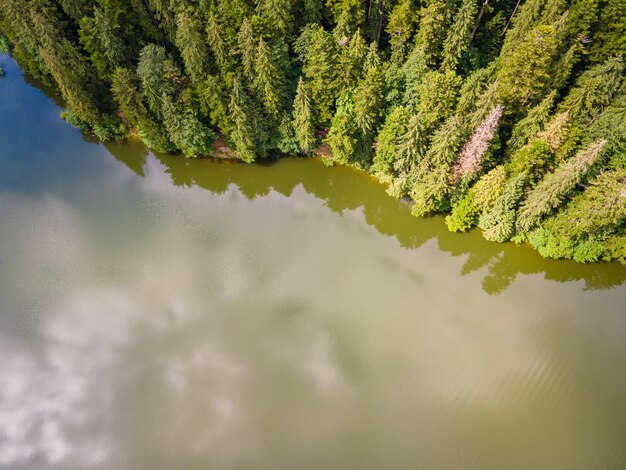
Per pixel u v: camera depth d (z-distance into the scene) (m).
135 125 62.53
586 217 47.75
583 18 46.88
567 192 48.09
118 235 57.22
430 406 44.16
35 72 72.12
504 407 43.91
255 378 46.09
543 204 48.34
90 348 48.00
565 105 49.38
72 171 63.84
